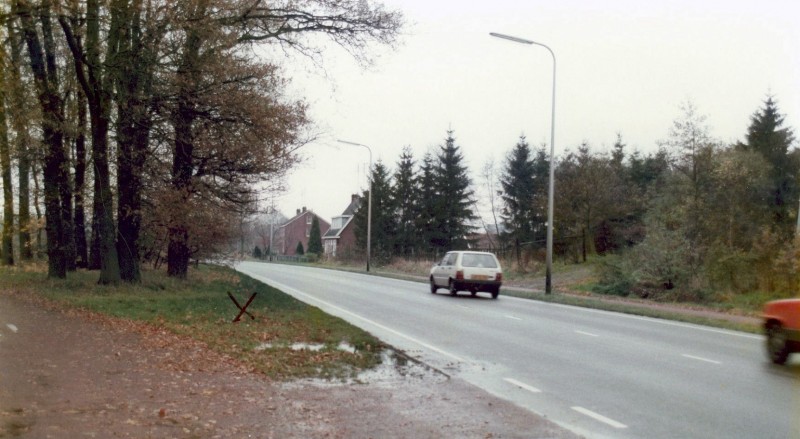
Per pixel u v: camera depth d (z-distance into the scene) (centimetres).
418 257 6269
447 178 6825
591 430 706
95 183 2067
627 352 1259
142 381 848
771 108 4862
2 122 2044
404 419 733
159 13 1734
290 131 2116
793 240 2317
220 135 2062
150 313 1572
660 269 2684
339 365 1054
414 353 1210
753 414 782
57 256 2270
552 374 1027
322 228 12462
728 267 2522
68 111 2325
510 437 672
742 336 1543
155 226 2352
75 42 1806
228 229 2402
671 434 695
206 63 1895
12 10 1647
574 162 4400
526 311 2089
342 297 2523
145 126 2011
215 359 1032
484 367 1081
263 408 751
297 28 1973
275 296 2228
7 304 1628
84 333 1217
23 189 3031
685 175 2897
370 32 1998
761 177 2900
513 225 6331
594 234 4175
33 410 692
